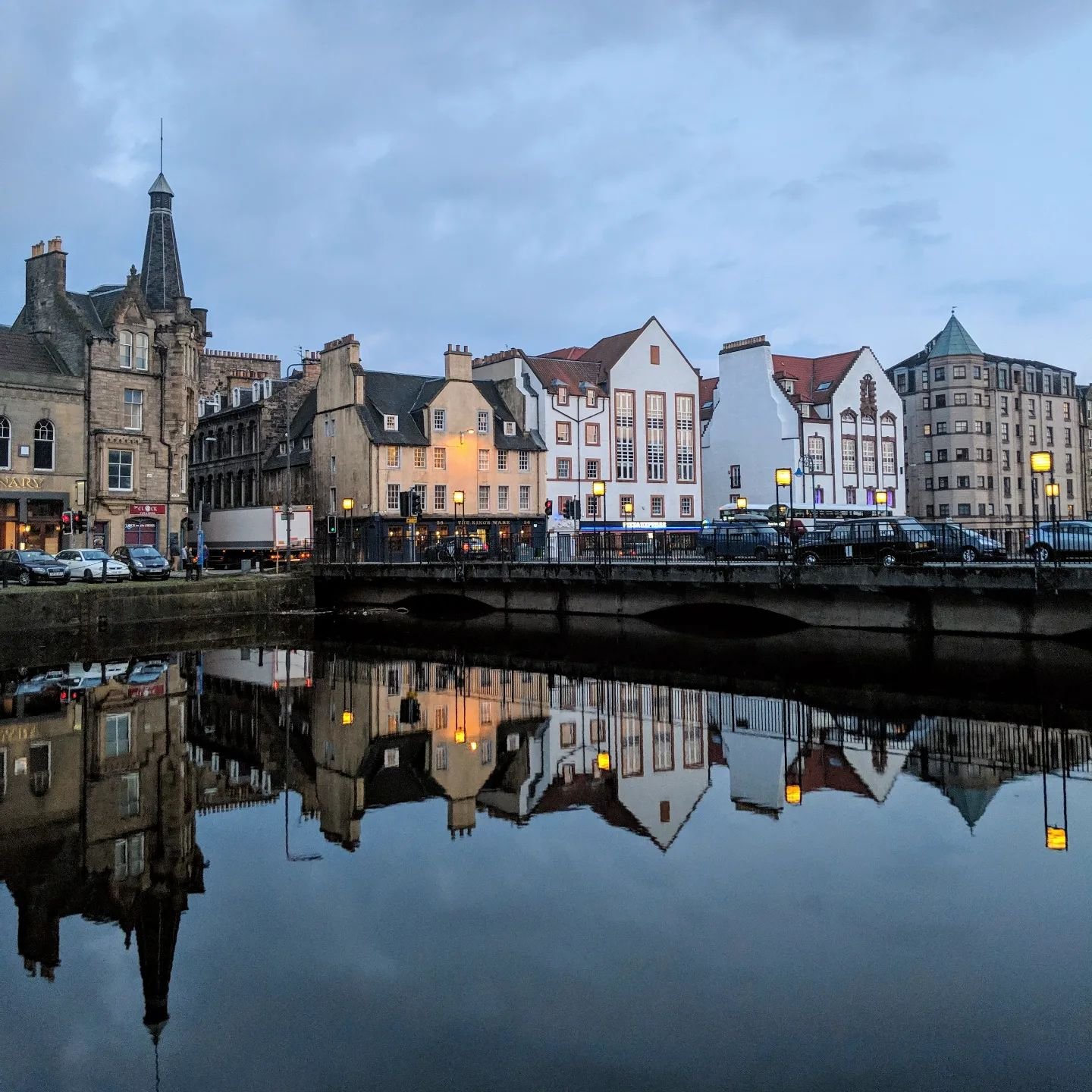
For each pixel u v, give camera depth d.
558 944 10.35
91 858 13.43
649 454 75.69
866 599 35.47
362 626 46.91
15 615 37.78
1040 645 31.12
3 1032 8.77
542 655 35.81
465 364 68.81
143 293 57.62
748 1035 8.45
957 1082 7.68
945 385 95.00
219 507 82.69
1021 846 13.18
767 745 20.06
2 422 50.50
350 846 13.78
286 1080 7.90
